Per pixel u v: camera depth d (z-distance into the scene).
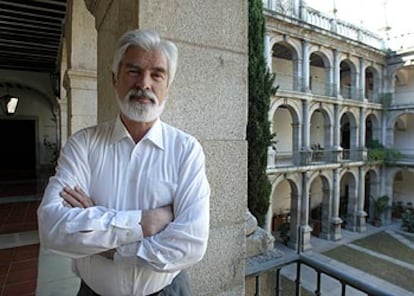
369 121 21.83
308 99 15.79
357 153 18.69
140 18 1.62
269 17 14.16
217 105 1.91
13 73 11.85
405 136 21.44
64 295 2.89
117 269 1.09
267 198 9.56
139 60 1.14
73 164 1.14
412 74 20.20
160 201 1.14
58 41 7.93
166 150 1.19
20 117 13.52
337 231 16.33
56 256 3.80
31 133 13.88
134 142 1.18
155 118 1.18
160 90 1.18
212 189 1.91
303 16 15.68
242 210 2.03
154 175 1.15
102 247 0.99
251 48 9.26
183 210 1.11
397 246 15.14
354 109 18.66
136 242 1.03
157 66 1.15
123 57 1.16
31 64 11.04
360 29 18.83
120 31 1.83
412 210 19.58
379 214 19.42
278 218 16.62
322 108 16.78
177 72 1.78
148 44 1.14
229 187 1.98
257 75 9.32
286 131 18.56
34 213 5.96
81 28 4.56
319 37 16.41
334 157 17.08
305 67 15.87
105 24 2.24
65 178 1.11
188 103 1.82
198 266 1.87
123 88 1.16
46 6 5.67
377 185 19.86
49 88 12.40
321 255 13.84
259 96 9.34
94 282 1.14
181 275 1.30
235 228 2.00
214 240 1.93
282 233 15.37
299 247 1.83
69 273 3.34
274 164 14.67
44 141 14.01
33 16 6.20
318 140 20.23
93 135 1.20
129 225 1.01
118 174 1.15
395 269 12.26
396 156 19.42
